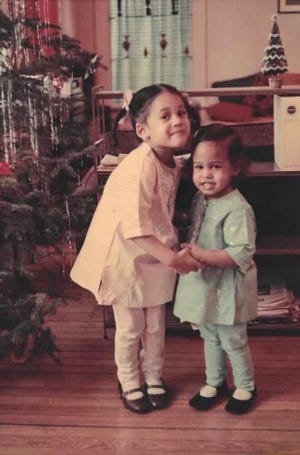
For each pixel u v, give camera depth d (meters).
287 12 6.66
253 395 2.38
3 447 2.18
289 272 3.27
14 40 2.77
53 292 3.18
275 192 3.13
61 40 2.97
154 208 2.25
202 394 2.40
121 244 2.27
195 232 2.31
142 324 2.38
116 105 6.41
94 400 2.46
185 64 6.91
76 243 3.17
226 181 2.22
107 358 2.80
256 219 3.16
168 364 2.73
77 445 2.18
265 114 5.74
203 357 2.79
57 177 2.92
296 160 2.70
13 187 2.50
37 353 2.60
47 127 2.97
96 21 6.84
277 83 2.74
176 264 2.16
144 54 6.91
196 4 6.73
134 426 2.29
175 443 2.18
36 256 2.95
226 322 2.26
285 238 3.06
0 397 2.50
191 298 2.30
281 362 2.72
